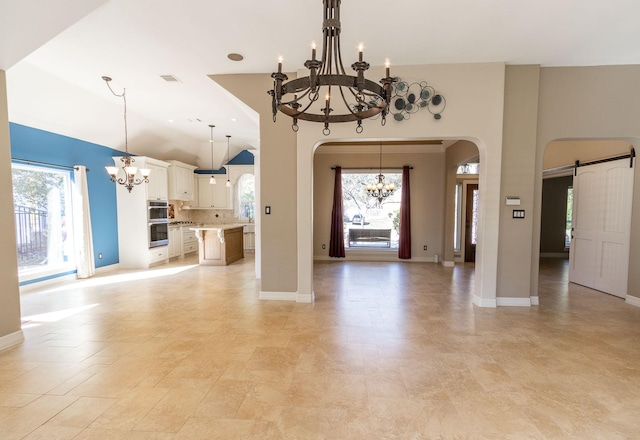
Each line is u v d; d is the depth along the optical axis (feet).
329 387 7.42
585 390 7.32
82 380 7.68
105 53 11.61
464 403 6.82
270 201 14.01
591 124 12.86
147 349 9.37
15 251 9.78
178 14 9.19
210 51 11.48
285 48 11.28
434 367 8.34
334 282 17.97
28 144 16.03
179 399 6.93
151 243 22.48
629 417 6.37
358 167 25.14
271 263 14.25
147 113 18.97
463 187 25.11
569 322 11.59
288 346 9.59
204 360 8.70
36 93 14.47
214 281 18.19
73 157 18.66
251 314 12.44
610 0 8.49
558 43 10.98
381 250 25.45
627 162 14.42
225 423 6.18
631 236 13.75
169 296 15.03
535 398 7.00
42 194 17.44
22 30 8.14
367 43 11.00
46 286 16.94
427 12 9.14
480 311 12.81
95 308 13.21
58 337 10.23
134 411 6.52
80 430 5.96
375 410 6.58
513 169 13.03
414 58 12.21
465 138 13.14
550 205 27.04
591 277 16.52
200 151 28.60
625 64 12.64
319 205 25.66
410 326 11.21
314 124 13.44
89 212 19.47
